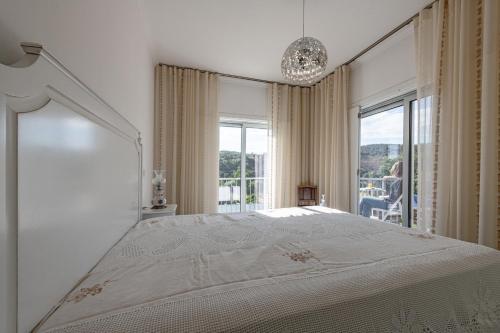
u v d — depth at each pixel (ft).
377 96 8.55
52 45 2.36
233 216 5.90
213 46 8.51
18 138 1.70
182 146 9.93
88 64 3.21
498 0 4.82
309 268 2.76
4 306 1.55
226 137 11.91
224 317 1.82
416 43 6.66
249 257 3.14
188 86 10.12
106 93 3.91
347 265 2.84
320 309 2.05
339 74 9.89
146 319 1.76
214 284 2.35
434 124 5.95
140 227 4.85
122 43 4.90
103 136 3.41
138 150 6.06
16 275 1.66
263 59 9.45
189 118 10.10
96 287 2.35
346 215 6.02
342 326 2.08
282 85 11.93
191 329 1.70
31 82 1.85
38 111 1.93
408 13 6.63
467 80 5.30
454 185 5.53
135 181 5.68
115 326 1.69
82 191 2.71
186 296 2.10
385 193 8.61
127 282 2.44
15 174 1.67
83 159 2.75
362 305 2.21
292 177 11.94
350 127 9.81
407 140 7.77
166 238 4.02
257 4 6.32
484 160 4.84
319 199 11.18
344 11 6.56
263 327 1.83
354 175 9.62
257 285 2.32
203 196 10.25
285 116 11.81
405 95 7.84
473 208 5.28
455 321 2.55
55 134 2.19
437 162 5.91
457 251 3.21
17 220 1.68
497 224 4.79
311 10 6.54
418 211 6.45
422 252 3.24
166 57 9.30
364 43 8.13
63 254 2.27
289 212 6.49
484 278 2.81
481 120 4.94
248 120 11.76
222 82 11.15
